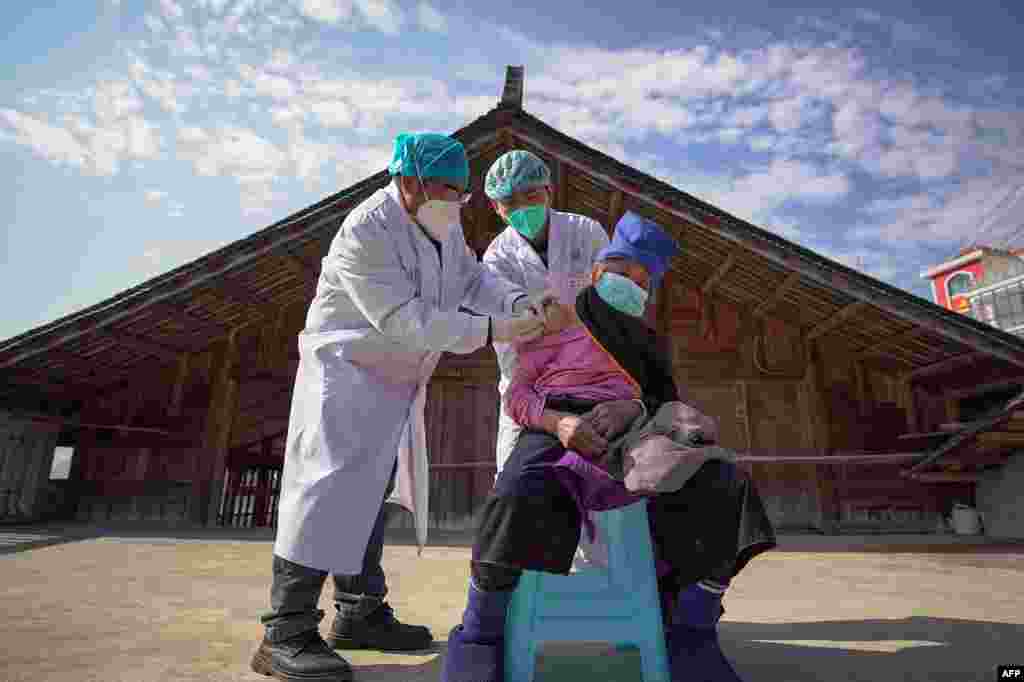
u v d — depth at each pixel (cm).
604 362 153
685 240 845
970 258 4159
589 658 180
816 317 866
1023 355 704
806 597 308
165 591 302
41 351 739
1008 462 749
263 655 165
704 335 915
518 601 147
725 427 878
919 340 788
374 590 201
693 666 141
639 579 148
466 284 216
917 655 184
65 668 165
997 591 329
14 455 779
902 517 830
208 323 873
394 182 200
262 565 419
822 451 851
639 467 129
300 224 764
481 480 868
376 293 176
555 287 241
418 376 197
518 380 159
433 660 184
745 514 133
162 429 886
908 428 866
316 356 186
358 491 172
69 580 331
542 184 236
